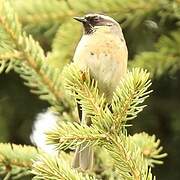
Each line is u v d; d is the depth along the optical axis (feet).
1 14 27.73
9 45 28.25
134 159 21.72
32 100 45.62
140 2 31.86
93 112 22.52
